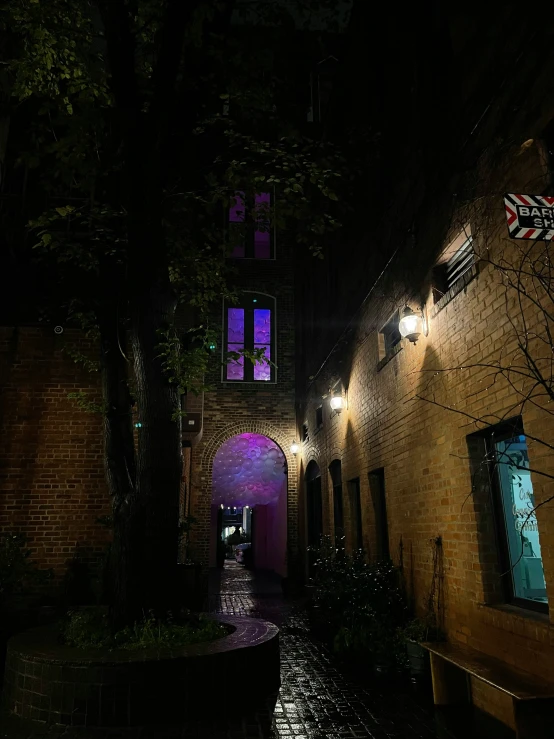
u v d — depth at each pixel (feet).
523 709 11.26
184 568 31.32
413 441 21.58
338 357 35.04
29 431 27.50
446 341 18.51
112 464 20.59
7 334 28.43
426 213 20.33
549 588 12.49
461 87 17.74
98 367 26.23
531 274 12.15
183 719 14.94
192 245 26.66
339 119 34.47
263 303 53.06
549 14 13.09
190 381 19.94
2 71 21.42
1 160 25.98
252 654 16.71
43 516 26.68
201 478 48.21
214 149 25.27
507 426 15.48
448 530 18.26
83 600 25.71
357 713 15.67
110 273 24.09
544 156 13.33
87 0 19.10
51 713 14.79
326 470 38.63
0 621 23.94
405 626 20.63
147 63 21.83
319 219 24.21
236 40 20.61
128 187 18.85
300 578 45.09
